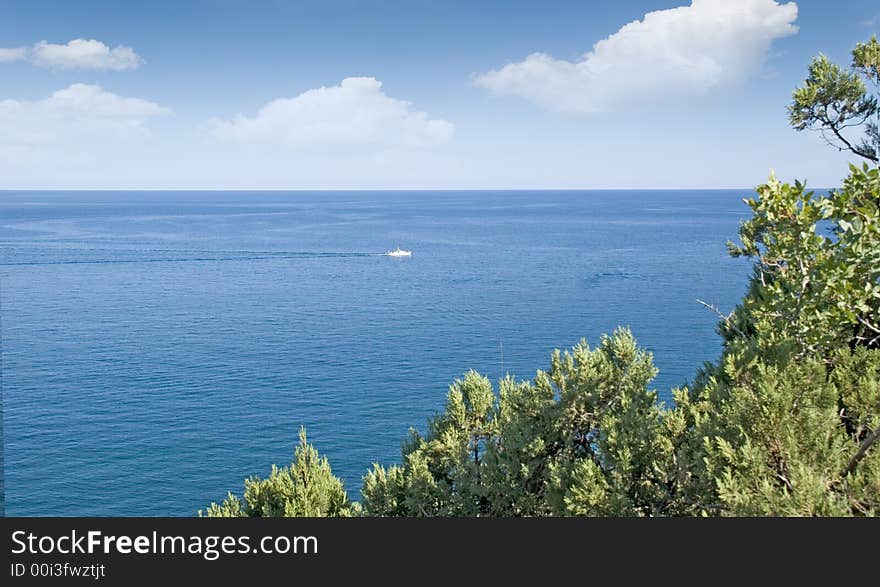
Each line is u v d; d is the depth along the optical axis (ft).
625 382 54.75
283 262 499.51
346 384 197.67
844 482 31.73
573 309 300.40
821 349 40.45
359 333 263.29
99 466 146.00
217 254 545.85
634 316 281.95
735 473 33.58
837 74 50.62
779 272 40.93
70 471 143.54
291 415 173.47
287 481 55.47
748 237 54.90
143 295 360.07
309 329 272.31
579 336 250.16
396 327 273.13
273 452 153.07
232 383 200.03
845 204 30.37
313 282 403.13
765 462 32.83
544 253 536.83
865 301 33.35
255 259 516.73
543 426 55.16
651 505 43.98
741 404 34.99
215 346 245.45
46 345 246.88
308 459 56.44
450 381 199.93
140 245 608.60
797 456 31.42
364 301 337.52
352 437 158.92
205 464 147.64
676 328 255.50
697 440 40.96
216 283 400.26
